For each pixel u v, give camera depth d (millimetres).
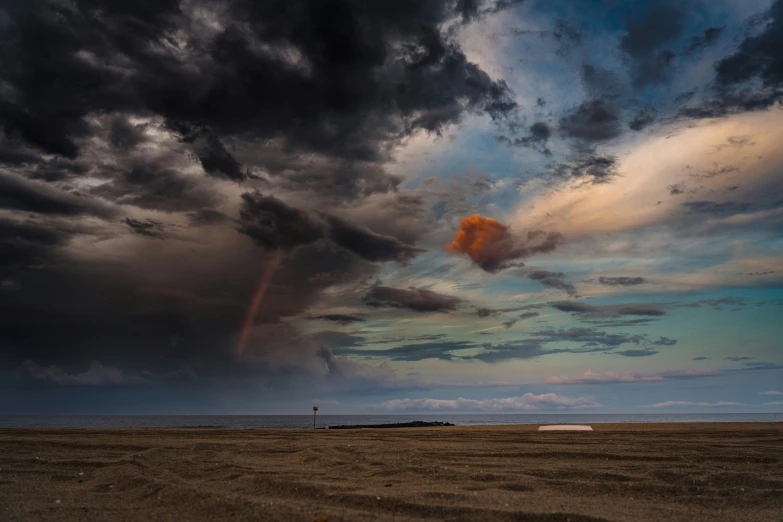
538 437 30719
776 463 18922
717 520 10602
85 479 16734
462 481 15156
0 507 12055
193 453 22094
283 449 23828
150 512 11438
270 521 10164
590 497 12961
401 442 27828
